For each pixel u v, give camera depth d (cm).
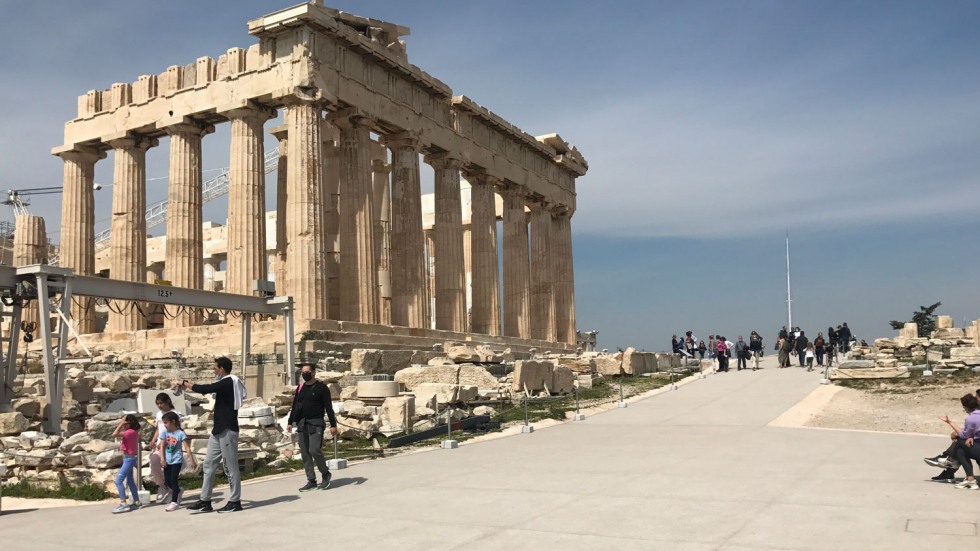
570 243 6550
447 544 1087
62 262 4516
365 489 1554
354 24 4106
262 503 1445
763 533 1106
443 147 4791
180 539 1163
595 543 1072
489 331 5294
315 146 3756
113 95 4400
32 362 3114
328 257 4253
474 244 5369
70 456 1689
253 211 3869
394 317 4497
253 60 3906
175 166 4125
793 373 4172
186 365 3491
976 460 1430
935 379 3412
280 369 2944
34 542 1165
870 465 1731
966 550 1001
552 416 2853
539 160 6050
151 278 4472
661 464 1795
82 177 4572
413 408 2562
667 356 5094
